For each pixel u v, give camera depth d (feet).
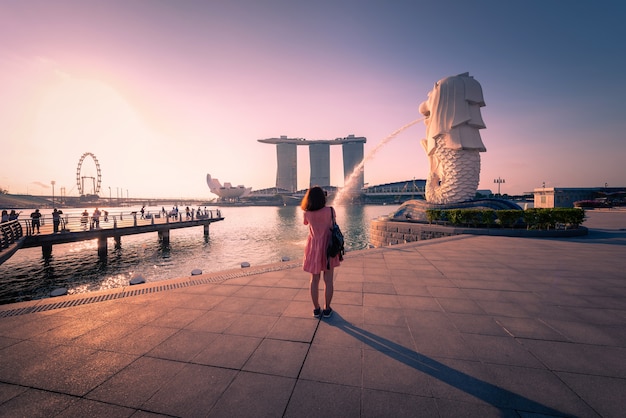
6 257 37.78
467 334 10.28
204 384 7.45
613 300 13.96
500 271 19.89
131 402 6.77
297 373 7.90
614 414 6.19
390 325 11.04
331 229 11.57
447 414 6.27
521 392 7.00
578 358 8.63
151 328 10.85
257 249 88.02
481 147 72.49
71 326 11.06
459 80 72.08
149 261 70.90
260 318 11.73
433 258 24.47
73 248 89.35
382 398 6.83
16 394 7.07
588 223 59.47
